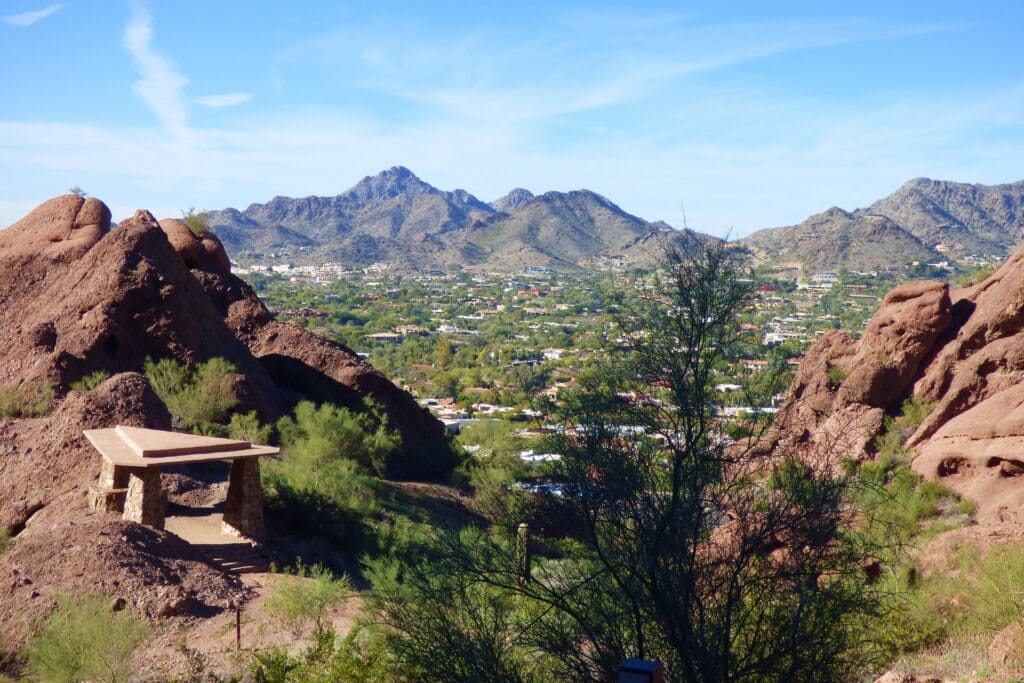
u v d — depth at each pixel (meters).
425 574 8.08
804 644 6.73
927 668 8.03
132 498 14.46
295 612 11.80
